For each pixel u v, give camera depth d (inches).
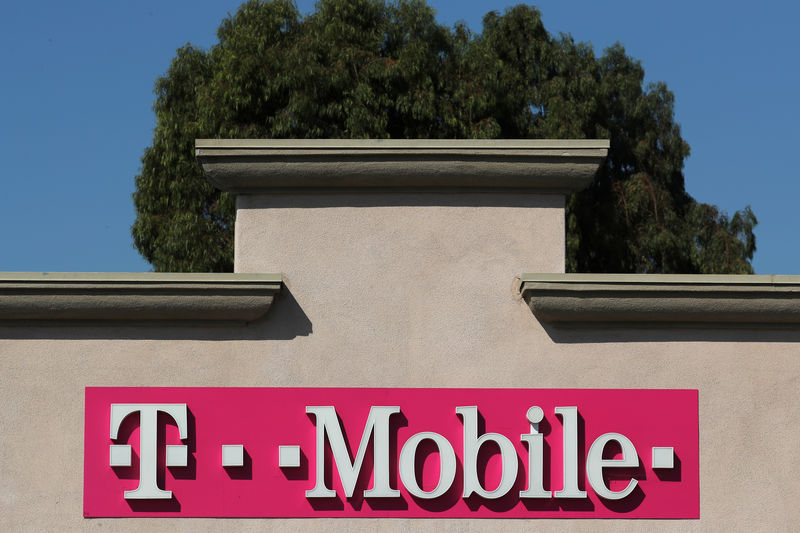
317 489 326.3
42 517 328.2
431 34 1148.5
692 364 337.1
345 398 334.6
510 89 1239.5
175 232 1075.3
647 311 331.9
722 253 1288.1
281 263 341.1
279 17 1111.0
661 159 1346.0
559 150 335.3
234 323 337.4
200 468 329.7
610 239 1263.5
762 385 336.5
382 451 329.4
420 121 1095.0
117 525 327.6
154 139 1156.5
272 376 335.6
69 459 331.3
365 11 1137.4
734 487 331.6
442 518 328.2
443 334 338.3
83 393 334.0
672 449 331.0
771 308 331.0
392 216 343.3
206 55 1191.6
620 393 335.3
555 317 333.7
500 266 341.4
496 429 333.1
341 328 338.3
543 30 1312.7
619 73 1352.1
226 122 1063.0
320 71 1050.7
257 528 327.3
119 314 333.1
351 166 335.6
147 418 330.0
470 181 339.6
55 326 336.8
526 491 327.3
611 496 327.0
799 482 332.5
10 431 331.9
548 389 335.3
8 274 326.6
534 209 343.6
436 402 334.3
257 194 343.6
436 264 341.4
